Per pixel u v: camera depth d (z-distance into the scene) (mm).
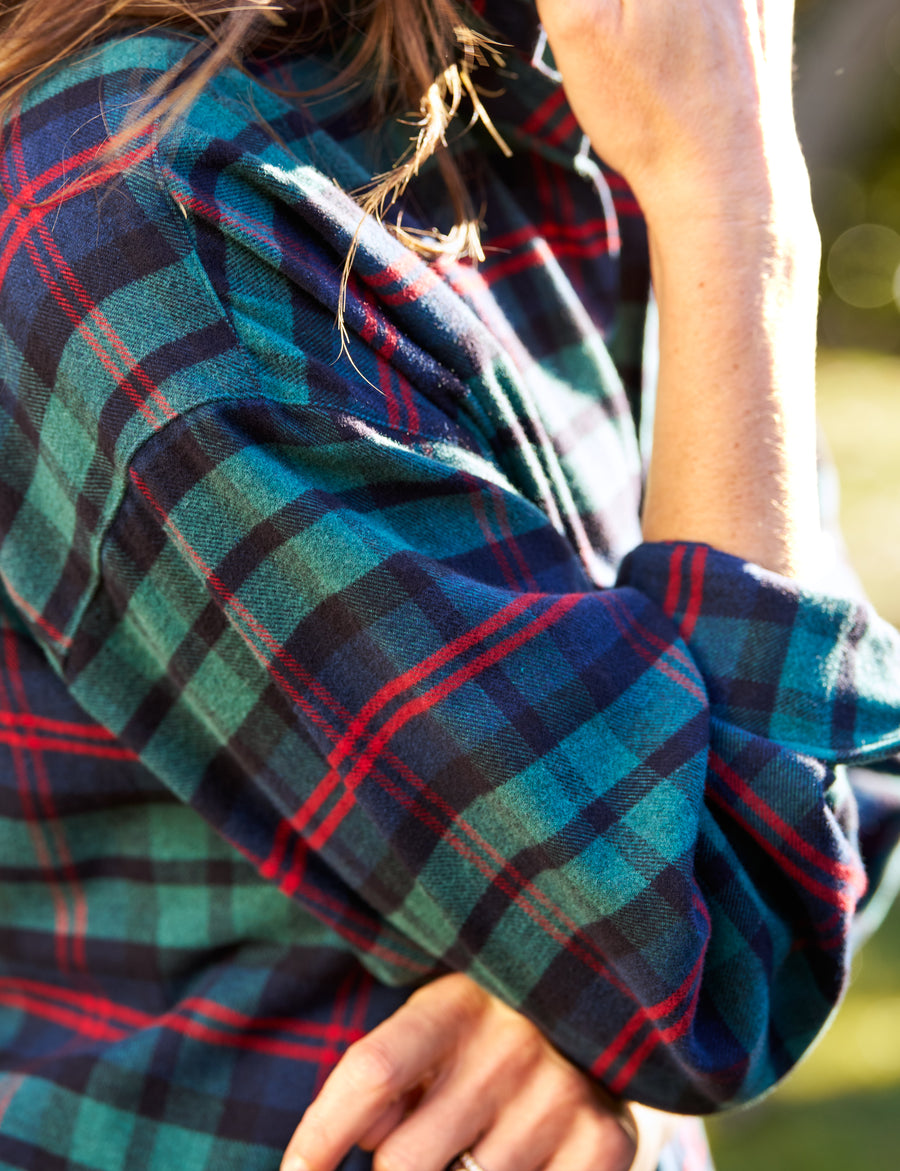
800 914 738
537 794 630
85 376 618
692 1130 1040
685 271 754
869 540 5305
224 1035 794
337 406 635
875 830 928
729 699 711
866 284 10836
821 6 5523
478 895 687
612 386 911
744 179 749
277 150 672
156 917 835
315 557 615
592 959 692
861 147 10133
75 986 887
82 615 712
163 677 740
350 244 671
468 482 690
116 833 840
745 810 691
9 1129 795
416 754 642
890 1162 2227
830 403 7688
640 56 738
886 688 733
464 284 792
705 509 746
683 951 635
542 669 649
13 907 886
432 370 697
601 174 972
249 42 731
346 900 773
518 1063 760
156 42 677
